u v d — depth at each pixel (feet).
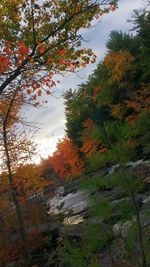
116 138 11.58
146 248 11.61
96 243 11.92
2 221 60.59
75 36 44.88
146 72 139.54
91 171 12.09
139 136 11.71
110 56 154.51
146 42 141.59
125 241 11.62
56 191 153.28
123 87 152.97
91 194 11.85
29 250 54.34
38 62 42.70
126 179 11.51
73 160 201.26
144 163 82.99
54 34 44.50
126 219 11.69
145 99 138.62
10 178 56.80
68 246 12.62
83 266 11.94
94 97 171.53
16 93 45.37
